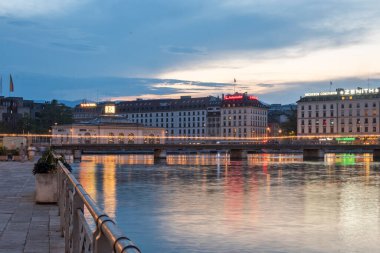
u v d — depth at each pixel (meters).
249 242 25.03
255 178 66.31
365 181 61.75
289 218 32.03
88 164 107.06
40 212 19.86
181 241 24.95
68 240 10.94
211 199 41.38
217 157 167.25
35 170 22.47
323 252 23.42
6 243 13.70
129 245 4.01
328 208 36.78
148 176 68.56
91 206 6.32
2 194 26.62
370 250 23.94
